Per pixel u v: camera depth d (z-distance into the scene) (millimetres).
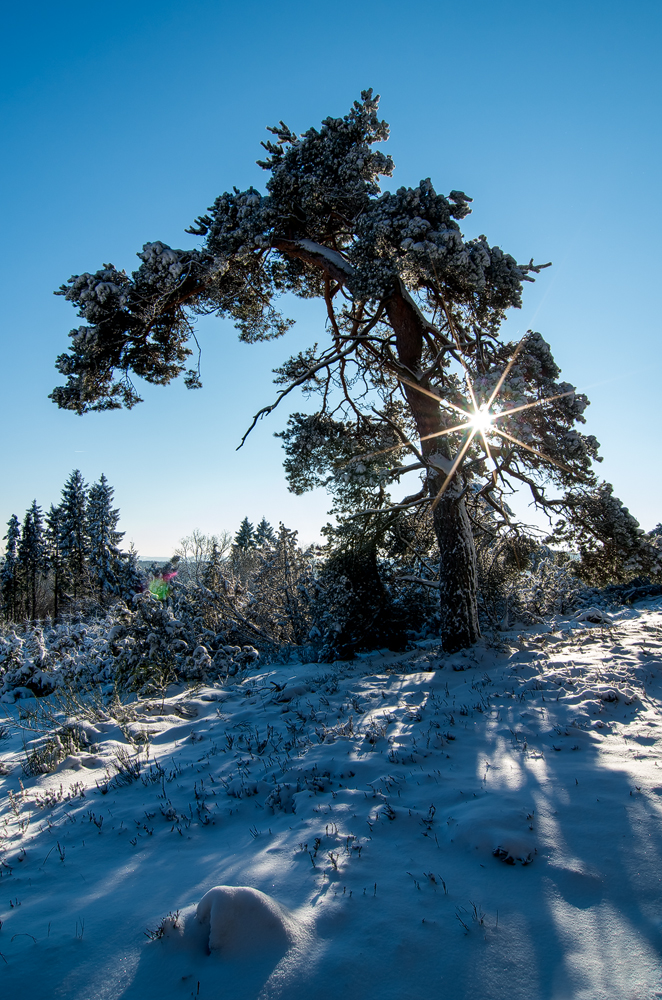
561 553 12859
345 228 13344
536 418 10305
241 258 12234
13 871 4238
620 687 7344
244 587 16422
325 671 11453
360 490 13156
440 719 6891
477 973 2754
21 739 8875
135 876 3980
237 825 4758
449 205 10766
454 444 12680
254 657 13664
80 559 56438
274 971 2805
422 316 12320
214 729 7949
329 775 5441
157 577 14805
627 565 11297
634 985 2609
